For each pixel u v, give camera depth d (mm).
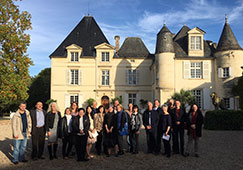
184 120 7422
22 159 6668
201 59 22500
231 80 20641
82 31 29281
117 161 6660
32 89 37750
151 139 7645
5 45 16797
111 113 7480
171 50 22344
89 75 27297
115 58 27812
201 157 6992
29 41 18078
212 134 11461
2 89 16344
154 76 24891
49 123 6984
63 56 27000
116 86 27594
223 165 6102
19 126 6578
